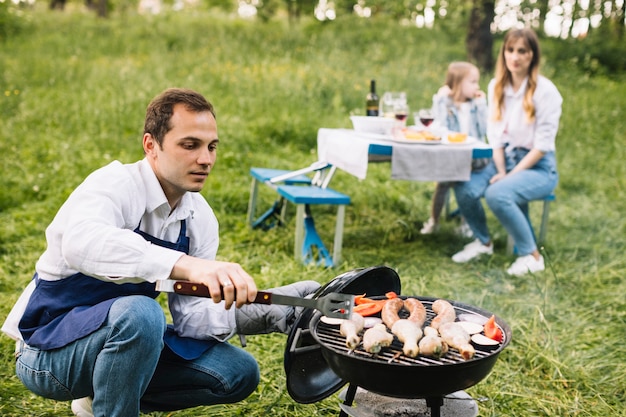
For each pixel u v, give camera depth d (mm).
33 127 7809
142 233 2217
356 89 9609
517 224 4824
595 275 4672
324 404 2900
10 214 5578
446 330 1954
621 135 9156
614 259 5066
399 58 12805
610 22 17766
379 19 17219
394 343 1997
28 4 21719
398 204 6348
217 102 8844
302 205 4766
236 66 10711
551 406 3000
